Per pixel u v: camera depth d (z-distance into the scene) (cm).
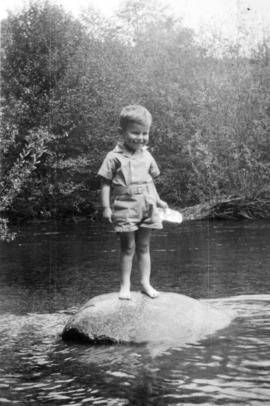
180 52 2125
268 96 1800
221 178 1727
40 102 2016
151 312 457
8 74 2134
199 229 1395
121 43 2250
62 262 938
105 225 1670
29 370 373
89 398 316
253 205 1692
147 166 479
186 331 447
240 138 1767
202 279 742
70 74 2045
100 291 684
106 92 2025
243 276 754
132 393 321
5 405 311
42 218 1989
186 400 307
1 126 1300
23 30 2152
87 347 428
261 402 303
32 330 495
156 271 818
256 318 500
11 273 844
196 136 1727
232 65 1966
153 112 2008
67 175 1997
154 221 472
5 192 1065
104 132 2005
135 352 405
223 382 334
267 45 2002
